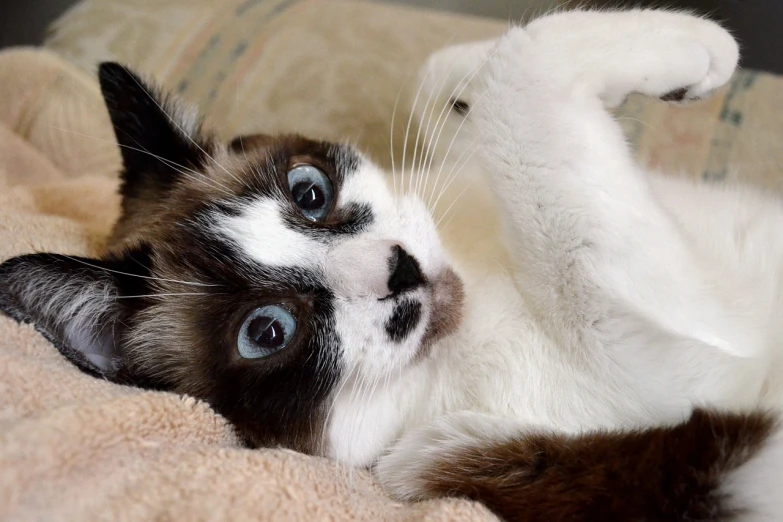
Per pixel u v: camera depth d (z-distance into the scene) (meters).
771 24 0.38
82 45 0.44
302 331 0.27
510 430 0.26
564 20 0.27
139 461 0.22
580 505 0.24
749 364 0.25
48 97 0.43
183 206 0.29
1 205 0.32
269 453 0.24
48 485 0.21
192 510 0.21
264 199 0.28
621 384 0.26
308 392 0.27
